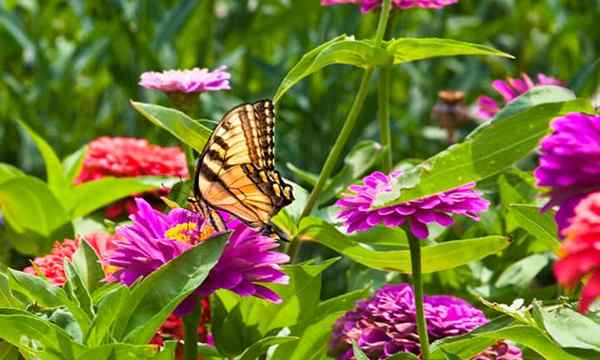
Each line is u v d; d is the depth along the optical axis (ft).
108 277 3.09
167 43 5.52
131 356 3.01
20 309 3.10
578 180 2.81
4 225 4.18
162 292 3.03
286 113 5.37
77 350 3.02
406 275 3.81
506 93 4.07
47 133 5.54
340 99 5.29
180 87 3.67
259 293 3.04
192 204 3.18
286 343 3.31
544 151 2.85
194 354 3.11
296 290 3.30
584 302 2.65
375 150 3.76
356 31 5.47
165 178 4.03
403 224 3.18
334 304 3.31
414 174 3.06
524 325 3.09
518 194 3.86
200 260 3.01
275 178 3.28
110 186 4.02
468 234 3.98
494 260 3.93
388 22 3.80
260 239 3.05
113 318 3.04
